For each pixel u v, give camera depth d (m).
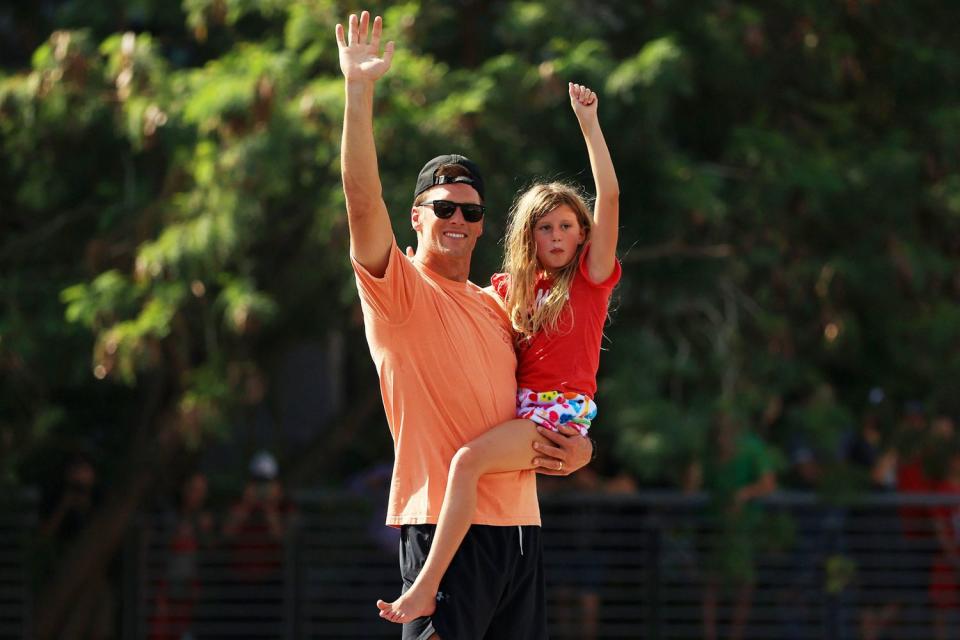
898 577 40.56
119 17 39.44
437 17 35.62
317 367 54.59
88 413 44.69
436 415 15.62
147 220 35.34
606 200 16.05
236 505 41.72
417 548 15.62
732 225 39.19
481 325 16.05
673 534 39.69
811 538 39.53
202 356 39.97
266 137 32.81
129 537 39.50
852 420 40.12
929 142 40.50
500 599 15.88
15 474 39.50
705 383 39.50
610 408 37.38
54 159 37.00
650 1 38.75
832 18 40.38
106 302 34.12
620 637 41.06
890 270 39.31
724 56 38.69
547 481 39.50
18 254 38.69
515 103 35.31
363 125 14.72
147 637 39.44
